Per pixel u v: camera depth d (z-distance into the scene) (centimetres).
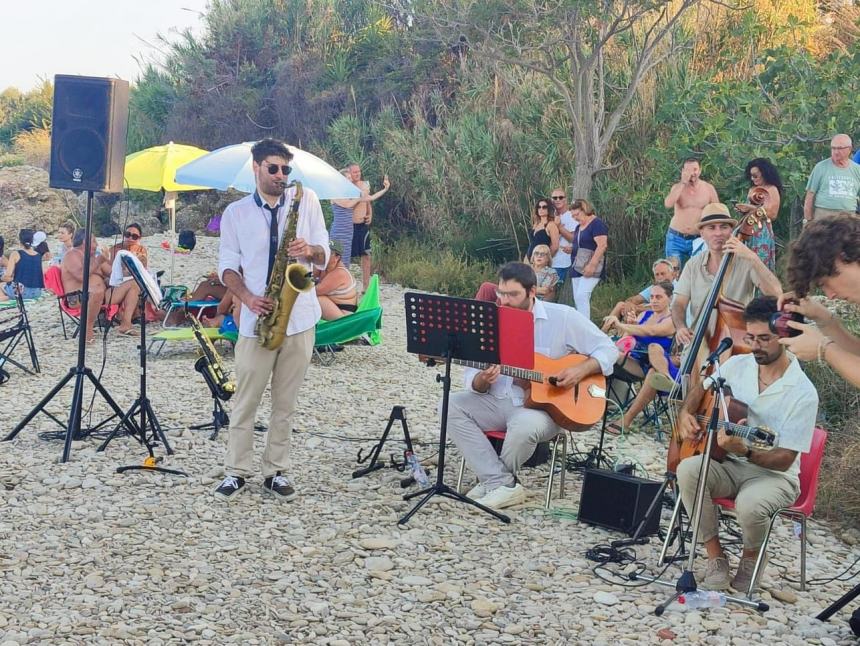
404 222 1845
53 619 392
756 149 1166
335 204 1393
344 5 2328
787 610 437
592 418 548
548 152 1530
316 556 469
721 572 456
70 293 1036
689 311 605
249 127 2266
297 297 534
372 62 2120
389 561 464
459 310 515
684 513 513
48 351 991
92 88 598
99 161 599
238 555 467
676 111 1269
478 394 565
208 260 1659
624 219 1408
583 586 450
